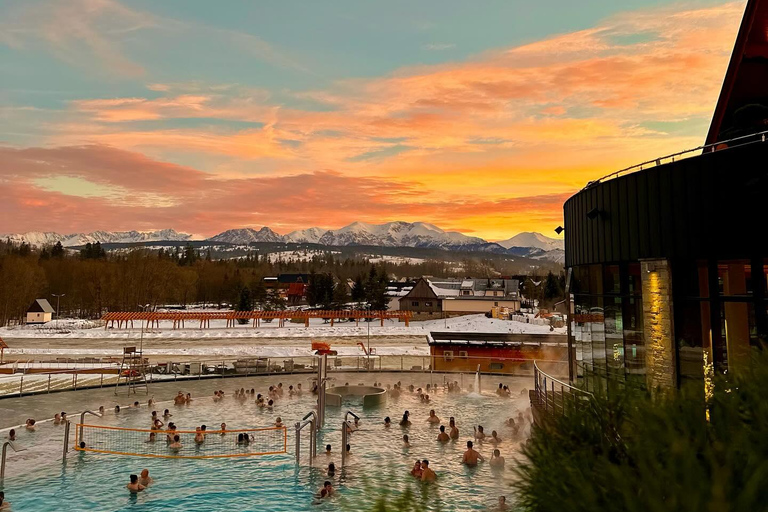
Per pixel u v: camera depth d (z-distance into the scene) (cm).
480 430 2275
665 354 1272
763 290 1080
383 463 1966
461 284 11975
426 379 3869
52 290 12488
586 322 1803
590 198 1655
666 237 1277
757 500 379
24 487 1708
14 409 2816
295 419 2711
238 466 1931
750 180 1100
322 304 12044
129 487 1677
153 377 3862
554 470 509
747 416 498
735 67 1677
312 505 1559
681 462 425
